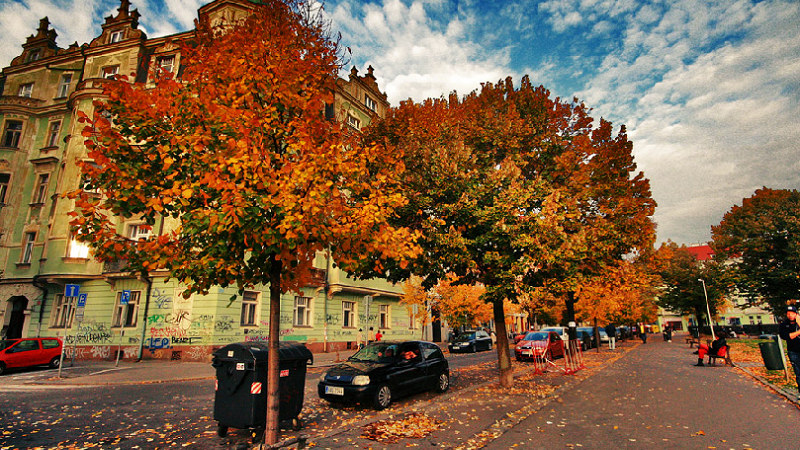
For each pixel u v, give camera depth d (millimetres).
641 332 39719
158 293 20062
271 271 5633
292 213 4680
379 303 29734
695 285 38438
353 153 5691
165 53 23562
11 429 7336
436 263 9047
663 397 9555
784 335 8656
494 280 9641
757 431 6527
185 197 4785
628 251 11508
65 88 27234
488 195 9266
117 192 5031
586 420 7473
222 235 4777
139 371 15695
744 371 14289
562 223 9992
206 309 18859
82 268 21844
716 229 37469
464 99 11398
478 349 29172
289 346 7344
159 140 5430
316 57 6059
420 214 9375
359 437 6473
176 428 7363
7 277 24391
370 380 8953
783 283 29781
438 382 11008
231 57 5691
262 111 5672
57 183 24438
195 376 14469
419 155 9523
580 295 16984
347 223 5246
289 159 5574
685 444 5969
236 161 4680
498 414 7926
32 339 17000
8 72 28047
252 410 6406
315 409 9016
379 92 31297
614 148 11648
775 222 31031
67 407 9266
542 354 15461
